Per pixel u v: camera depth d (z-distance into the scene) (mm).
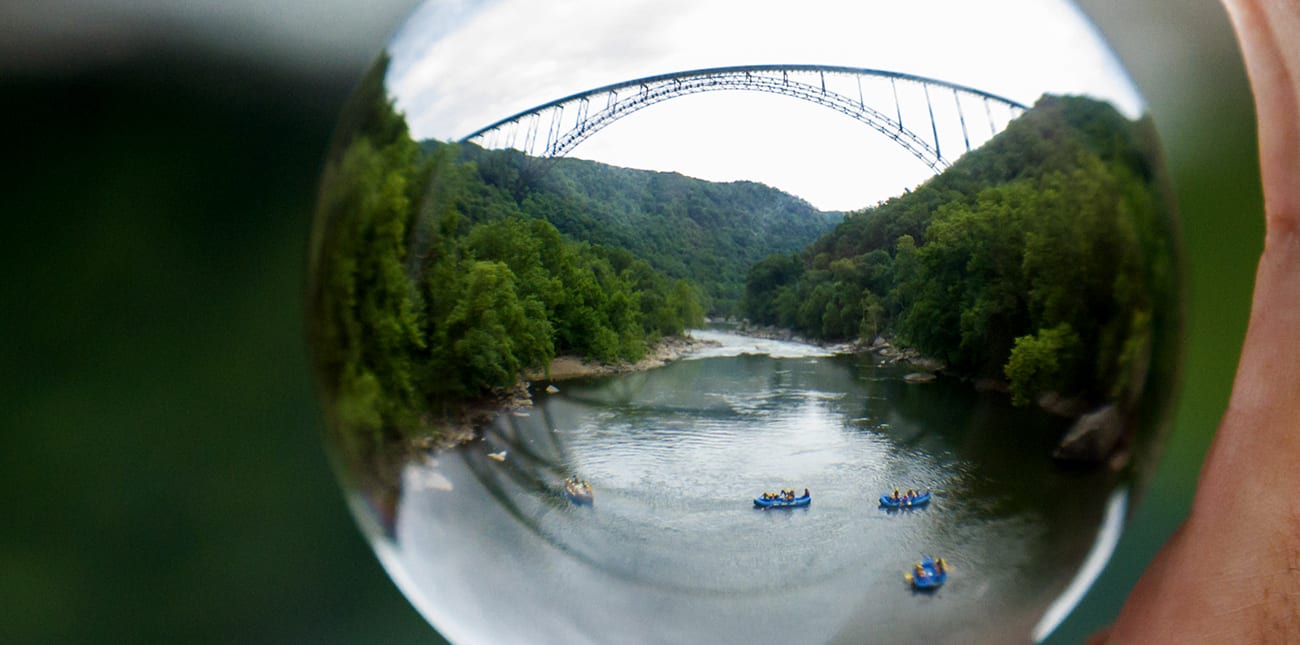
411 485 64438
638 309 59312
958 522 57594
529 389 59531
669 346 58906
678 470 58281
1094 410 59312
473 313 60250
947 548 57406
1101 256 58625
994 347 57688
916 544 57188
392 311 61750
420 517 66062
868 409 57281
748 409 58000
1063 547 60125
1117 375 59594
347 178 67438
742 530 57594
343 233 66188
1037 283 58188
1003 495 58000
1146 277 60906
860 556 57094
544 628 61562
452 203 60094
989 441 57688
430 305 60812
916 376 57312
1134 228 60000
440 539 65500
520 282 59906
